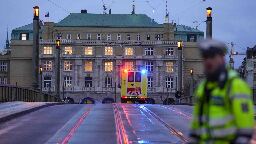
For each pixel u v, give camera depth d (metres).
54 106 57.31
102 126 35.12
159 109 53.66
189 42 193.25
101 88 189.75
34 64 61.12
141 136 29.64
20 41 191.38
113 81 190.00
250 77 94.50
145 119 41.00
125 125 36.03
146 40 194.88
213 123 7.44
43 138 28.55
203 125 7.58
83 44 190.25
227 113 7.41
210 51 7.48
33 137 28.97
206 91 7.59
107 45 190.62
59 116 42.94
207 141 7.50
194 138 7.77
